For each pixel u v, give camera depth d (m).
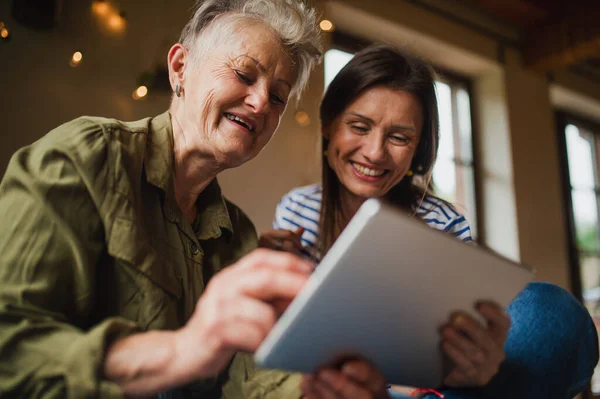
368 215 0.37
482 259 0.46
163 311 0.64
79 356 0.44
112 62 1.90
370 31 2.80
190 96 0.80
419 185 1.42
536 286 0.59
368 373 0.45
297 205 1.47
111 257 0.63
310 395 0.46
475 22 3.20
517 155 3.24
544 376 0.52
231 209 0.96
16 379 0.44
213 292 0.44
